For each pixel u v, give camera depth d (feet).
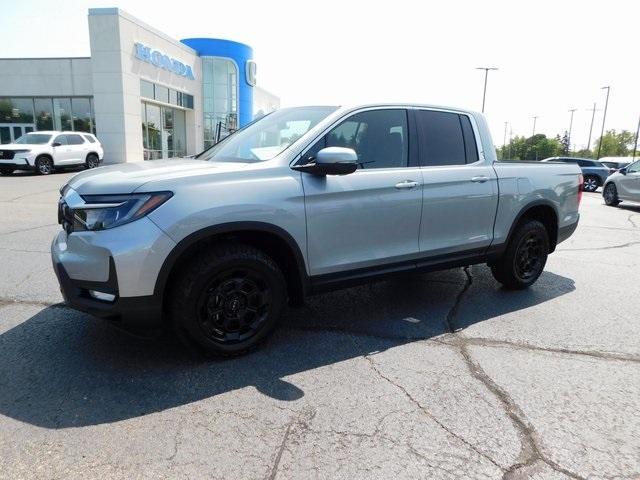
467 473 7.12
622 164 78.84
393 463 7.30
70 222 9.87
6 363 10.23
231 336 10.62
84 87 87.61
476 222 14.19
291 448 7.61
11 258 18.70
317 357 10.89
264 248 11.34
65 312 13.19
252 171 10.40
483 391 9.50
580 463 7.41
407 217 12.54
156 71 90.33
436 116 13.76
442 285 16.79
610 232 30.48
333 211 11.23
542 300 15.35
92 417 8.33
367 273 12.22
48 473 6.89
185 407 8.71
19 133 90.48
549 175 16.15
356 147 12.03
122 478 6.84
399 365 10.56
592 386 9.80
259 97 150.30
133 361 10.45
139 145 85.81
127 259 8.98
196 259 9.86
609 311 14.40
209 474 6.97
